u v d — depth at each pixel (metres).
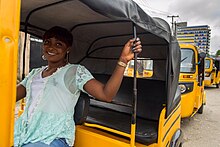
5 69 0.91
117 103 3.24
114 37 2.88
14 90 0.94
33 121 1.67
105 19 2.13
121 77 1.65
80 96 1.97
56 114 1.69
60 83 1.73
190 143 4.85
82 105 1.95
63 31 1.89
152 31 1.92
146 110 3.04
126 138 2.23
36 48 4.82
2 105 0.91
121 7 1.45
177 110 3.26
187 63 5.50
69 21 2.28
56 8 1.85
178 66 2.85
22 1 1.73
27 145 1.58
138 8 1.68
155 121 2.89
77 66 1.83
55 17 2.15
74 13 1.97
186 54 5.58
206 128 6.01
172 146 2.71
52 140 1.62
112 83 1.63
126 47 1.66
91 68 3.53
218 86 15.96
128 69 3.73
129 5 1.55
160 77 3.15
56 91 1.71
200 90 6.29
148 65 3.45
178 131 3.11
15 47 0.94
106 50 3.40
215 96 12.08
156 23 1.98
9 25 0.92
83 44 3.10
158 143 2.30
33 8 1.92
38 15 2.10
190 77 5.36
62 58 1.90
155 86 3.11
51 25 2.44
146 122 2.83
